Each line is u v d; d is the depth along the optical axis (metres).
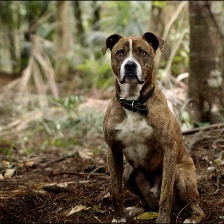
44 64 3.90
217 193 1.66
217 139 2.11
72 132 2.96
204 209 1.51
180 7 2.91
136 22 4.29
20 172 2.20
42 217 1.52
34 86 4.32
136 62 1.39
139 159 1.49
